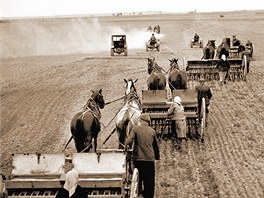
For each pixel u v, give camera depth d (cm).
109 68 3262
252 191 1052
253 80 2564
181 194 1042
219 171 1190
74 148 1438
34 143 1516
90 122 1075
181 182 1117
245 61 2505
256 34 6169
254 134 1543
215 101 2086
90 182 845
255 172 1180
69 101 2192
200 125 1529
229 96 2181
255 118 1770
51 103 2159
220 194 1033
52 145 1486
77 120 1077
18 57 4328
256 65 3162
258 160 1276
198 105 1525
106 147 1406
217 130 1599
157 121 1564
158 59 3672
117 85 2578
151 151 919
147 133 919
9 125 1780
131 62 3544
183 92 1498
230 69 2583
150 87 1683
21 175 915
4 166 1271
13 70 3344
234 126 1650
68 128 1700
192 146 1413
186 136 1491
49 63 3709
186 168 1216
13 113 1978
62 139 1555
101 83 2672
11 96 2366
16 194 859
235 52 3488
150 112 1487
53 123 1791
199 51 4288
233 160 1277
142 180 964
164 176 1157
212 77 2559
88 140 1069
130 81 1423
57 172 921
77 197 763
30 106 2109
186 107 1476
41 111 2002
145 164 916
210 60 2453
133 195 837
